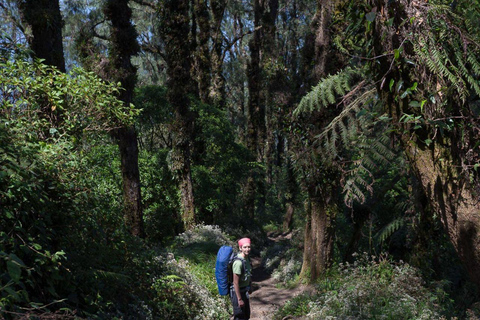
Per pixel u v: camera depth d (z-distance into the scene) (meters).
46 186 4.37
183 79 15.53
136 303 5.86
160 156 17.98
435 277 8.68
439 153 2.26
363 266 9.62
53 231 4.25
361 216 9.93
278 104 11.55
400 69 2.39
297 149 9.77
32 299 3.79
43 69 5.94
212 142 18.89
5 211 3.62
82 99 5.95
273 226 28.58
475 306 6.68
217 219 20.27
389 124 2.64
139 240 6.84
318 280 9.61
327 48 9.34
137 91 19.25
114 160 13.92
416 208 8.73
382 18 2.42
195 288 8.04
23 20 7.52
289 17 28.98
